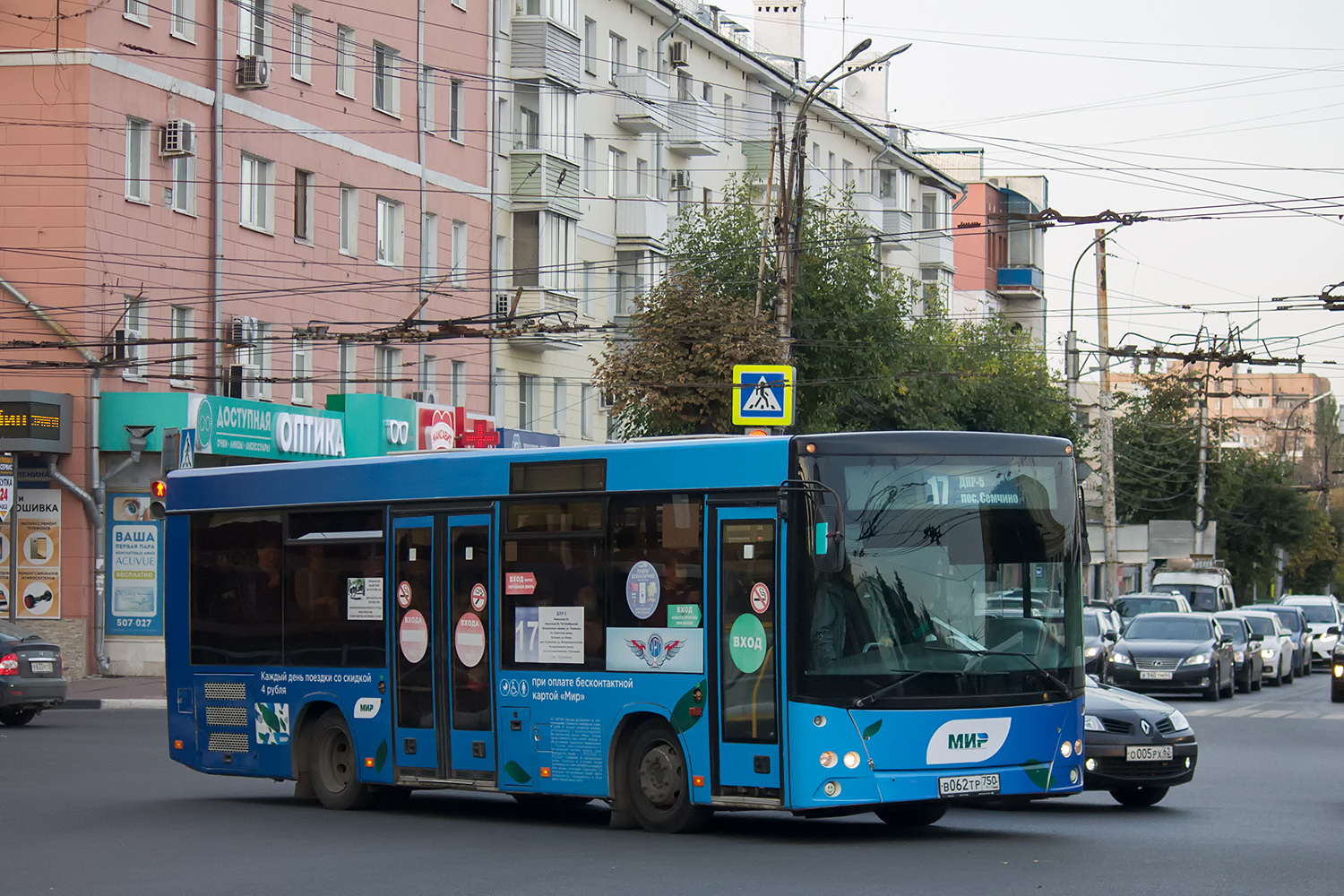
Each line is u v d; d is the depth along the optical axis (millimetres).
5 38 32344
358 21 40688
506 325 33281
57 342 31922
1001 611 13281
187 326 34969
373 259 41375
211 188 35562
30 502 32875
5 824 15242
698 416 35625
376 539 16203
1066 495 13719
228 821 15555
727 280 44000
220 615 17703
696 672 13539
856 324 45062
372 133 41250
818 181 63969
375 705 16047
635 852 12781
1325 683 45531
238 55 36500
